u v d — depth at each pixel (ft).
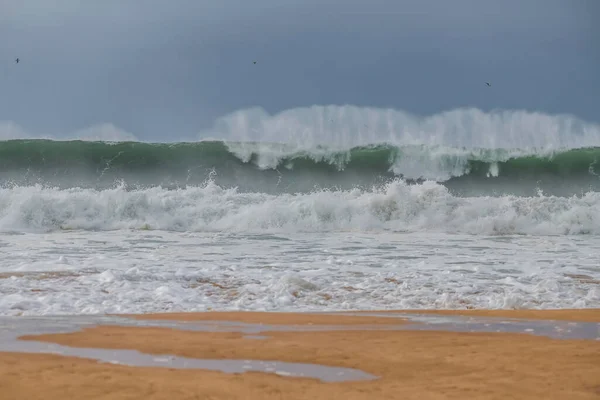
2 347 39.99
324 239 137.28
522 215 165.68
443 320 54.44
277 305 66.33
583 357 37.73
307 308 64.95
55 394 29.01
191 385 30.81
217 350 39.27
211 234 146.51
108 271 77.77
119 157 232.53
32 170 226.79
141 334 45.01
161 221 161.89
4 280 73.87
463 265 97.14
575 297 72.13
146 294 68.69
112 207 163.63
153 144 236.02
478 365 35.70
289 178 234.79
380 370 34.50
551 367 35.19
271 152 236.63
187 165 233.55
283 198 175.22
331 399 28.76
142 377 32.27
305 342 42.34
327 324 51.52
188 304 64.90
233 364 35.65
